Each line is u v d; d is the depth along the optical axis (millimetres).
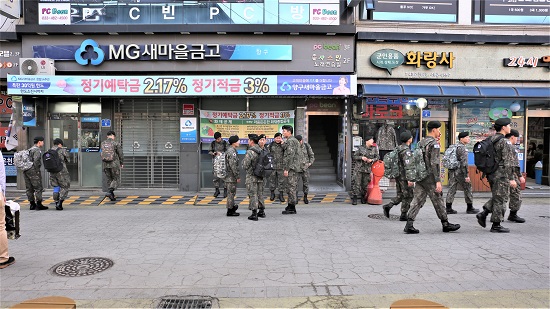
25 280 4520
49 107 11062
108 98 10961
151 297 4062
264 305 3871
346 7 10484
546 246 5758
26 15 10375
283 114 11008
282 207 9086
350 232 6652
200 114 10891
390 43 10703
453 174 8297
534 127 11984
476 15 10898
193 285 4367
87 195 10438
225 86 9891
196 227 7031
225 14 10453
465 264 4996
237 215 8047
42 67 9867
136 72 10477
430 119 11242
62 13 10406
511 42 10773
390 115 11117
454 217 7906
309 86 9945
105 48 10328
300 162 9094
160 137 11188
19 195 10477
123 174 11211
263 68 10484
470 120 11336
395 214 8188
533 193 10648
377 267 4918
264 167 7504
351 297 4047
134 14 10453
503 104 11391
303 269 4855
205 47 10352
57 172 8648
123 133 11164
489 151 6551
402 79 10797
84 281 4492
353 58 10641
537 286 4293
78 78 9844
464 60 10859
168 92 9914
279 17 10477
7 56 10438
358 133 11031
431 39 10617
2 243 4910
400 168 7434
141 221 7562
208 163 11133
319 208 8930
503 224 7211
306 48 10508
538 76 11023
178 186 11164
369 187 9484
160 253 5512
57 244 5965
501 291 4164
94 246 5855
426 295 4082
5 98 11234
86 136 11172
